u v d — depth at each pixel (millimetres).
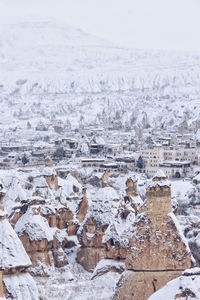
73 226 198750
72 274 183500
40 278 178625
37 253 181750
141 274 133625
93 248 192500
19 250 144000
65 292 171875
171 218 134375
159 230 134125
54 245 188000
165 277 133125
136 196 179875
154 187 134875
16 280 142500
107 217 194250
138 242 134500
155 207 134750
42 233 182750
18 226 183875
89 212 196000
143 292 133125
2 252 142625
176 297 110000
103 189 199000
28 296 142250
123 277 135000
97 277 170500
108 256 170875
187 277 111000
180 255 133500
